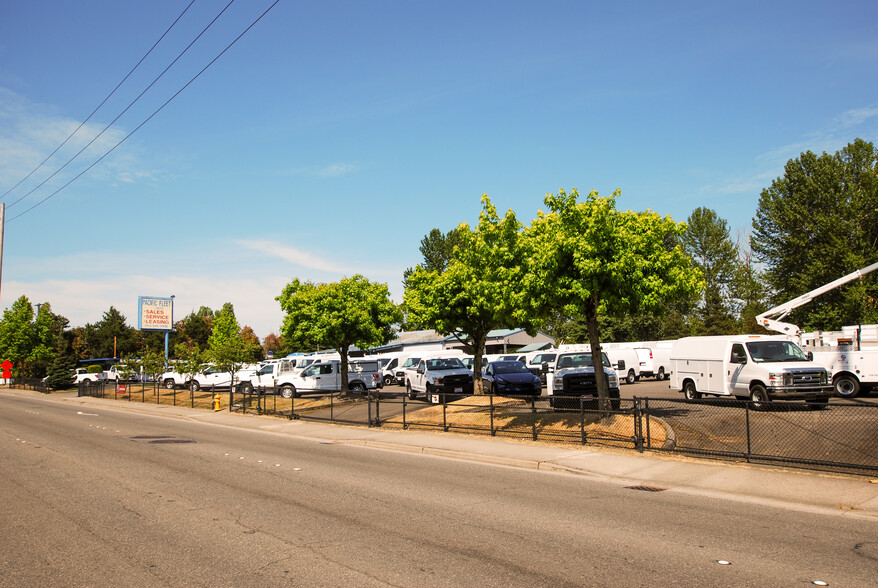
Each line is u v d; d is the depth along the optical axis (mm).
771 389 17578
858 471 10406
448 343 57719
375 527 7750
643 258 15422
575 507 8820
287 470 12344
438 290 24297
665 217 16234
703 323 59562
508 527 7707
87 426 21781
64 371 50188
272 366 36188
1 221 40094
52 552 6754
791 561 6230
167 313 56312
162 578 5879
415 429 18750
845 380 20531
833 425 14133
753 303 59875
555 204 15820
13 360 56375
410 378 28719
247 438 18531
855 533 7266
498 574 5906
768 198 55188
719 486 10000
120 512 8656
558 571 5984
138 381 50938
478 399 22875
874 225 49219
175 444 16734
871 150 50750
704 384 20672
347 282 28656
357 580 5770
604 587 5527
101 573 6047
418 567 6141
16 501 9406
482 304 22859
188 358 33500
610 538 7156
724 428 14859
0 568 6223
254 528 7738
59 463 13234
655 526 7695
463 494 9828
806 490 9461
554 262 15180
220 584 5695
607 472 11375
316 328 27484
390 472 12062
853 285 44625
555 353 34875
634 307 15805
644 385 32281
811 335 23406
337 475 11719
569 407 18844
